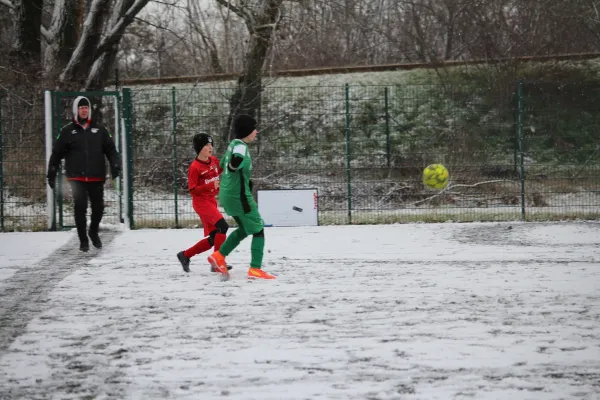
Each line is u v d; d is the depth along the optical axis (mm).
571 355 11180
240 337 12422
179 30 56781
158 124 33312
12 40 54250
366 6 68812
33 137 31188
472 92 39000
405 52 69500
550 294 15664
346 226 30719
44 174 31031
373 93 45562
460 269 19156
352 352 11438
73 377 10406
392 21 71375
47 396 9648
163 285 17266
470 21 60906
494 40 59656
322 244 24734
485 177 34312
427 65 59156
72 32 48469
